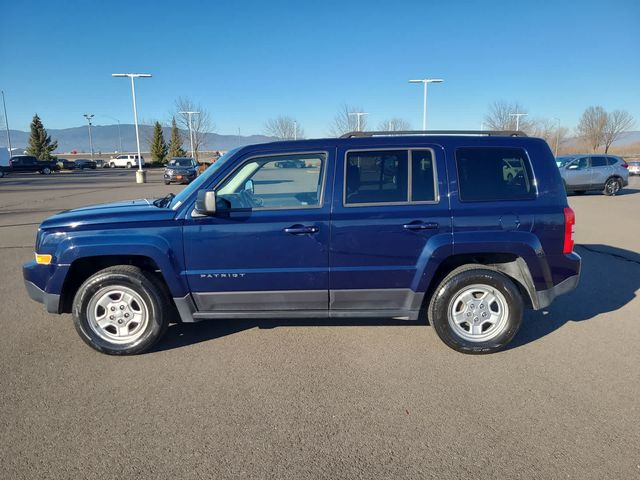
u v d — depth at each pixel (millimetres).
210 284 3818
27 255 7902
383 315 3914
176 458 2590
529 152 3863
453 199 3783
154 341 3881
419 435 2787
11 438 2777
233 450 2658
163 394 3281
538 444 2693
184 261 3770
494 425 2883
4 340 4250
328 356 3869
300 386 3381
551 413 3010
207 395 3266
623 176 17453
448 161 3812
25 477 2443
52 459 2588
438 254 3756
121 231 3746
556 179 3871
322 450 2656
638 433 2789
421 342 4141
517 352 3928
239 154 3850
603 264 6895
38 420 2965
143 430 2855
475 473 2455
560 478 2414
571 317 4750
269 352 3951
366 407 3098
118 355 3879
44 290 3836
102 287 3801
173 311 4340
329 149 3824
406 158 3814
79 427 2889
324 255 3775
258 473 2467
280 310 3928
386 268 3799
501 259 4012
